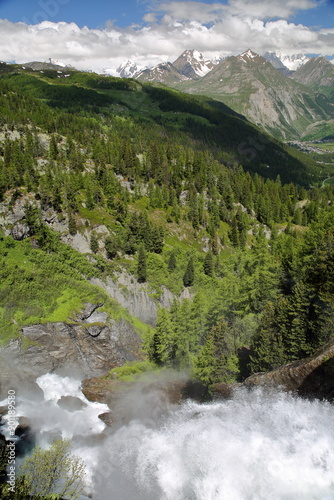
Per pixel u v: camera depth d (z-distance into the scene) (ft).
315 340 145.89
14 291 235.61
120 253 341.62
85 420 168.25
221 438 115.55
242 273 262.47
